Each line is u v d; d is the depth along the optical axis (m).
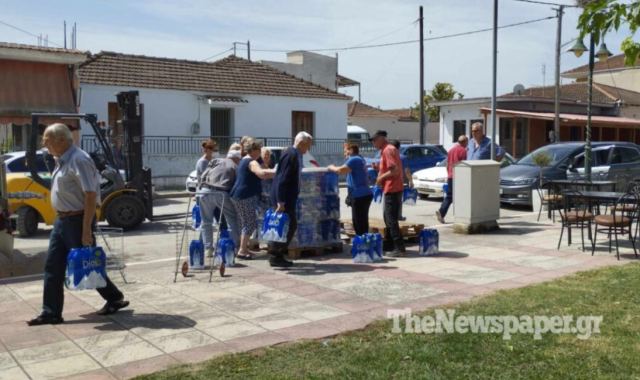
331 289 7.21
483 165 11.31
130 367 4.79
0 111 18.00
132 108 13.24
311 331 5.61
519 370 4.55
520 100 32.47
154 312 6.32
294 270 8.30
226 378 4.51
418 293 6.99
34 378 4.61
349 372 4.56
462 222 11.32
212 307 6.48
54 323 5.96
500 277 7.77
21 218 12.10
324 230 9.47
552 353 4.88
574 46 14.71
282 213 8.24
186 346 5.26
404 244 9.69
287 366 4.73
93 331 5.72
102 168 12.85
